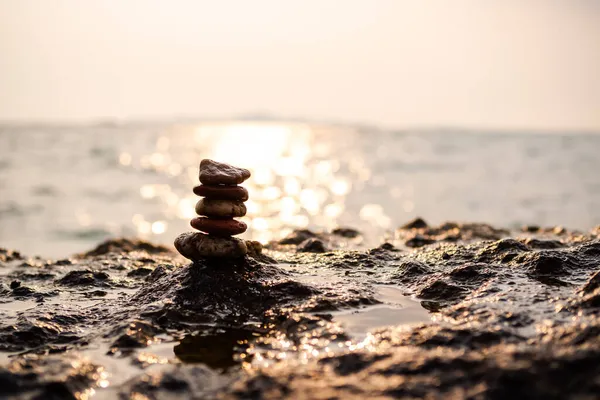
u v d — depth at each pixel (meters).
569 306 0.97
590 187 6.05
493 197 5.39
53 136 17.28
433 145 15.77
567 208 4.69
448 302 1.08
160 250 1.64
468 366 0.81
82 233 3.62
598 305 0.96
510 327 0.92
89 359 0.91
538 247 1.38
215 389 0.82
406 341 0.91
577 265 1.17
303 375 0.82
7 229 3.67
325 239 1.63
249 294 1.08
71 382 0.83
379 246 1.46
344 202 5.16
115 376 0.87
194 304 1.07
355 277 1.22
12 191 5.27
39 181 6.05
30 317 1.04
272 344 0.95
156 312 1.05
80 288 1.22
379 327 0.98
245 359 0.91
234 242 1.13
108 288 1.22
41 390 0.81
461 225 1.77
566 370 0.78
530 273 1.15
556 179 6.90
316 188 6.31
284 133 28.39
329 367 0.84
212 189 1.12
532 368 0.79
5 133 19.08
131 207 4.68
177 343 0.97
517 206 4.84
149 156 10.38
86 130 24.20
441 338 0.90
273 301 1.07
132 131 24.55
